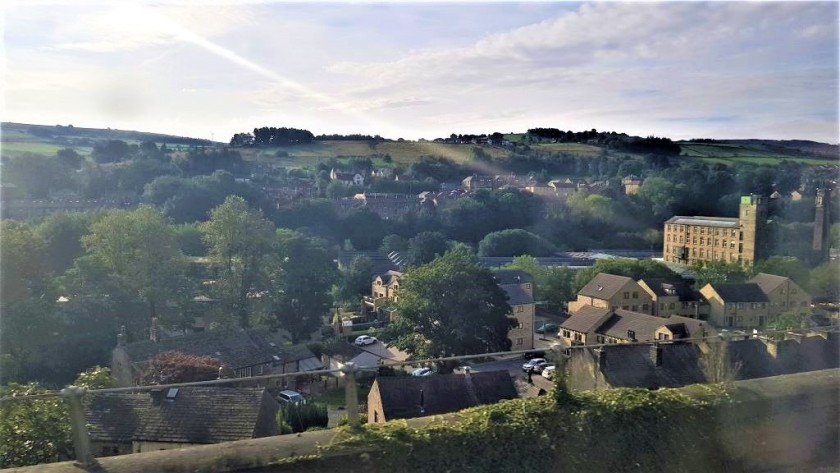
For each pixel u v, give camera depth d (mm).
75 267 44344
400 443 6578
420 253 78188
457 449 6719
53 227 54688
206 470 6020
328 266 53656
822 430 8180
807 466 7883
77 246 54688
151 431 20016
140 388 6129
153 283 44188
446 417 7242
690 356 21062
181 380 30094
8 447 10422
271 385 36219
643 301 55281
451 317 41000
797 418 8180
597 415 7445
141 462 6039
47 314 36875
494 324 42062
